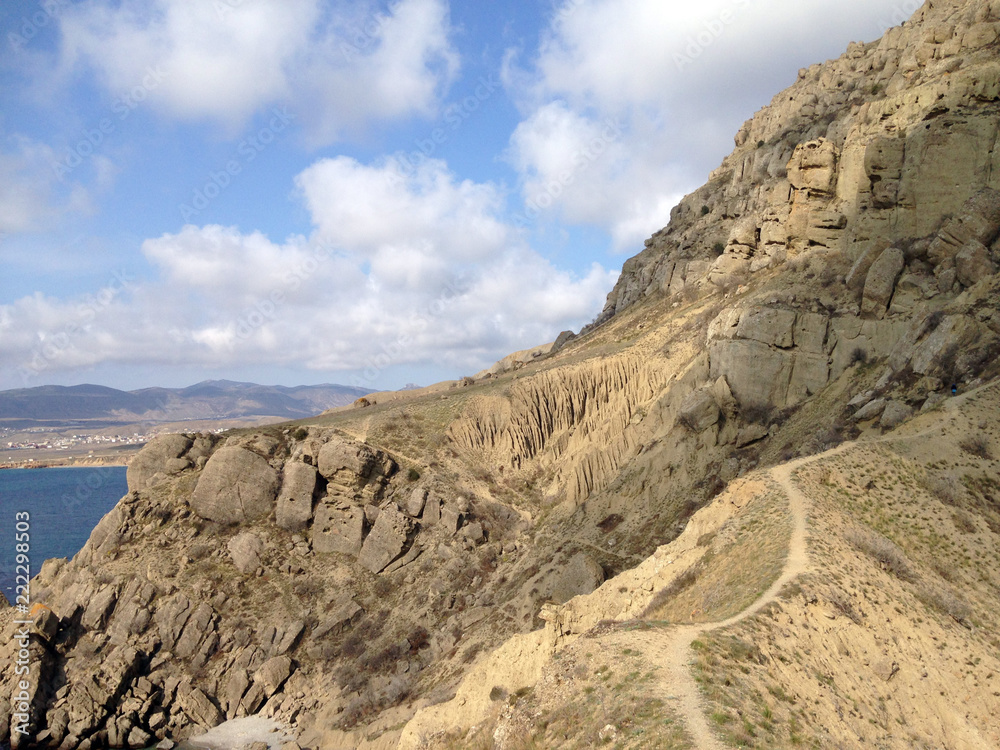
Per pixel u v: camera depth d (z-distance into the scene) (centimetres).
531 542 7794
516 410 9425
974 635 3250
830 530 3719
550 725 2520
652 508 7062
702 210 12594
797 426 6322
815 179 7962
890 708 2716
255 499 8375
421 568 7756
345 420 9906
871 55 11094
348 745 5844
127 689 6538
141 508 8244
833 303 6950
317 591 7644
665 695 2311
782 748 2064
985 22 7519
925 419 4894
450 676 6003
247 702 6662
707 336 8112
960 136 6356
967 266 5819
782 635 2794
